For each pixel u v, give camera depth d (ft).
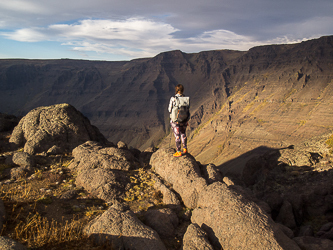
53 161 31.63
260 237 13.65
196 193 21.57
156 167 28.96
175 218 18.60
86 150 32.89
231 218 15.14
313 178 41.39
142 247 13.71
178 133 25.90
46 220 16.39
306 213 34.19
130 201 21.74
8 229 14.44
